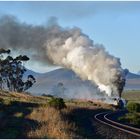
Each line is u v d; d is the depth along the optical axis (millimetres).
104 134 32469
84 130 34156
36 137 22891
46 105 57438
